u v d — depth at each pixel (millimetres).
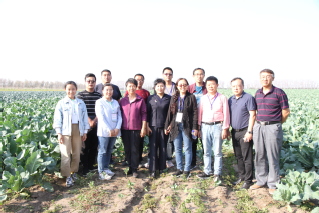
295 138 7109
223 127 5148
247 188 5078
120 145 7359
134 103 5648
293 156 5852
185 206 4309
